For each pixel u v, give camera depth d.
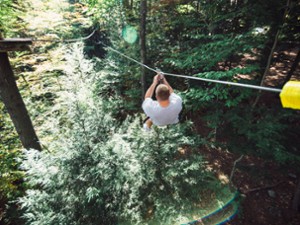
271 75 10.32
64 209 3.82
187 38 7.74
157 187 4.86
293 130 5.11
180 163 4.93
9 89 4.26
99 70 9.39
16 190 5.10
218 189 5.43
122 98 9.09
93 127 4.56
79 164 4.01
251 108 5.12
